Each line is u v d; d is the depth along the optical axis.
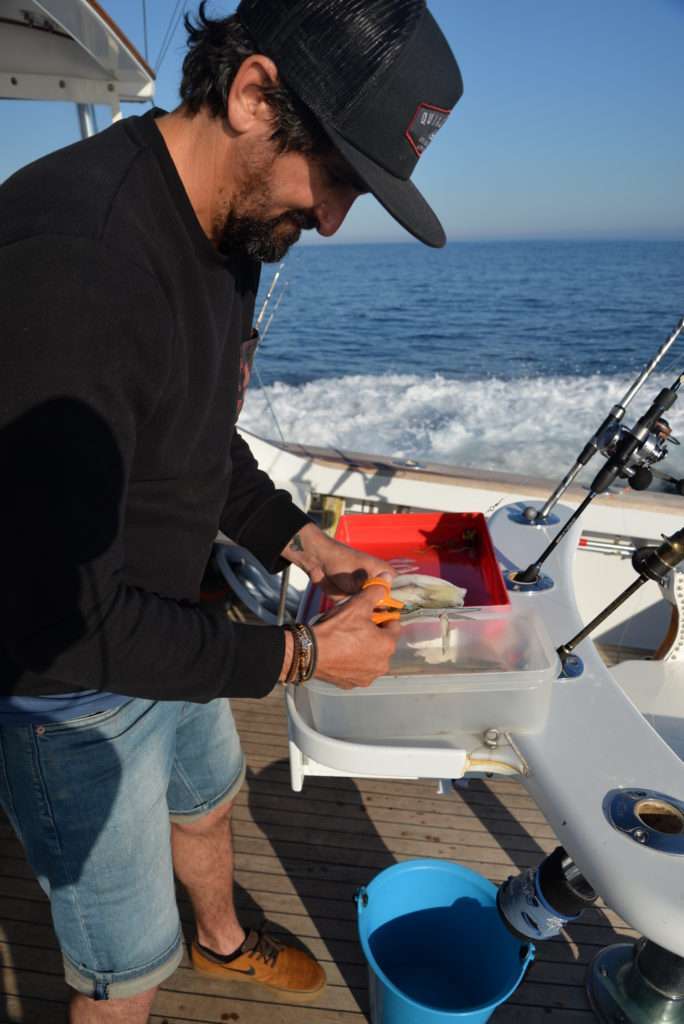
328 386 12.24
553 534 1.73
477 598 1.37
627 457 1.38
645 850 0.93
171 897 1.16
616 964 1.62
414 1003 1.30
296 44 0.76
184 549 1.05
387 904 1.63
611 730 1.11
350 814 2.08
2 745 1.00
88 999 1.12
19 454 0.73
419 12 0.80
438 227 0.88
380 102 0.78
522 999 1.60
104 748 1.01
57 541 0.74
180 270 0.86
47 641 0.78
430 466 2.87
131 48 2.42
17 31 2.52
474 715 1.09
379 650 1.01
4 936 1.69
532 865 1.94
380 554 1.54
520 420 10.23
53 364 0.72
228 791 1.40
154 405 0.84
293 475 2.87
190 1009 1.55
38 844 1.05
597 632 2.90
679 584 1.72
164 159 0.84
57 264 0.72
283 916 1.77
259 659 0.94
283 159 0.83
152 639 0.85
